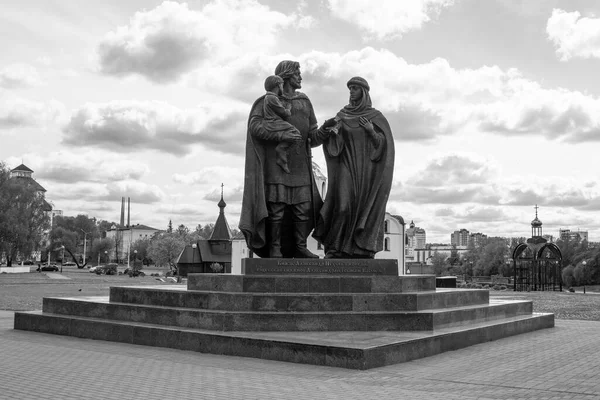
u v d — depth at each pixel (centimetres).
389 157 1588
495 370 1048
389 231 6197
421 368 1066
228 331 1273
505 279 8850
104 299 1658
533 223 6097
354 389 888
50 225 8669
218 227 7956
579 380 962
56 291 3834
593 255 9125
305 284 1414
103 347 1322
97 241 14112
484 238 14912
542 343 1422
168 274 8812
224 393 856
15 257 8750
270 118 1545
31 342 1409
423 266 7738
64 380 950
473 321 1498
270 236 1569
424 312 1334
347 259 1512
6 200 7875
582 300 3525
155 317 1405
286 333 1255
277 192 1559
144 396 837
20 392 861
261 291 1404
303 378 970
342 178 1592
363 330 1295
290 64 1625
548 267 6097
